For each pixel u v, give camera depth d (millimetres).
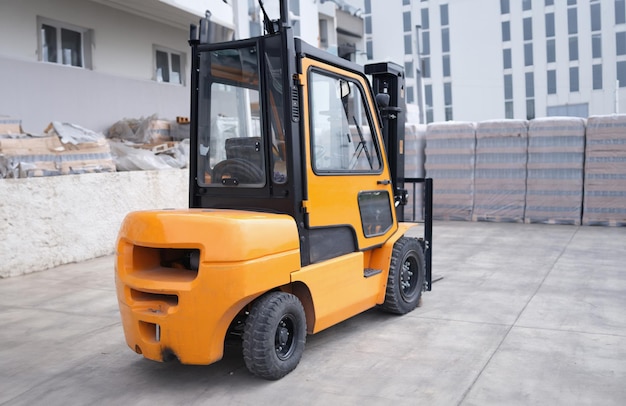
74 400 3758
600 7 36844
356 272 4602
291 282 4016
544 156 10742
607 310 5379
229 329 4152
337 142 4539
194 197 4465
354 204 4621
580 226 10469
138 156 9789
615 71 36906
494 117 40438
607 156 10234
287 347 4023
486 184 11305
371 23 43000
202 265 3570
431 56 41750
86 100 10984
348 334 4840
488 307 5562
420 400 3531
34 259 7660
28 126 9805
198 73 4387
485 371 3959
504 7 39344
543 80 38812
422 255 5648
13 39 9727
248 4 15312
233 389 3812
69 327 5344
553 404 3438
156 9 11922
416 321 5164
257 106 4141
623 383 3717
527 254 8133
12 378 4160
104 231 8766
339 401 3559
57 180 7992
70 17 10805
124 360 4469
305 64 4016
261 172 4141
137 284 3779
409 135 11992
